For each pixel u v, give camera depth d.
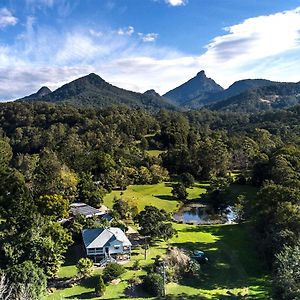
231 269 59.34
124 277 53.91
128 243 60.97
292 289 43.56
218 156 134.12
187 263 58.06
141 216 68.44
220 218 91.62
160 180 123.12
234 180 122.00
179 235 73.56
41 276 47.56
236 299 49.72
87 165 116.19
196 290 52.41
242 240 72.00
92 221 69.12
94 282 52.72
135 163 134.88
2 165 105.56
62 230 60.59
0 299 35.84
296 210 61.97
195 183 127.50
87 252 59.28
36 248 52.84
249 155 145.00
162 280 51.53
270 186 74.38
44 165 99.25
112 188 109.62
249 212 84.06
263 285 54.09
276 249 57.28
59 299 47.88
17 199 68.44
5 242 54.50
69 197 86.94
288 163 104.06
